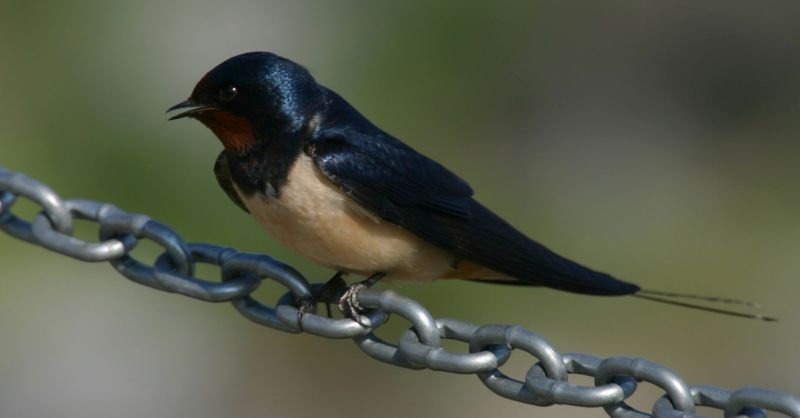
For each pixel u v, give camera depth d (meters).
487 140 13.17
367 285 6.64
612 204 13.56
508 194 13.08
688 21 15.90
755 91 15.73
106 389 10.47
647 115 15.05
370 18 12.59
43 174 10.95
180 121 11.33
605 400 4.57
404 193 6.50
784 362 11.85
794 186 14.57
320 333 5.30
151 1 12.39
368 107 12.17
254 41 12.36
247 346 11.03
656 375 4.51
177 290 5.63
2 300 10.53
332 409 10.96
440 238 6.52
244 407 10.74
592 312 11.52
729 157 14.87
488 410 11.16
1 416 10.16
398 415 11.03
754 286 12.72
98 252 5.72
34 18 11.96
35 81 11.62
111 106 11.58
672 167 14.43
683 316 12.07
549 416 11.16
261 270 5.50
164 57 12.09
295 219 6.39
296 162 6.34
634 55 15.23
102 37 12.05
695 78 15.55
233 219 10.77
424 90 12.52
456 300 10.82
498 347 4.90
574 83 14.48
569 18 14.91
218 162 6.66
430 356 4.92
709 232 13.41
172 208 10.85
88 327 10.62
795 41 16.08
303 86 6.49
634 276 12.58
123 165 11.11
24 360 10.41
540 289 11.15
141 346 10.70
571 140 14.12
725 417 4.42
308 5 12.61
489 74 13.32
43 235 5.84
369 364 11.21
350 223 6.38
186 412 10.52
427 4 12.79
